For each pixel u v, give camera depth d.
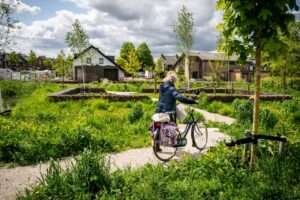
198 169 4.63
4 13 12.95
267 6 3.93
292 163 4.59
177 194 3.73
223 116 12.59
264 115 8.85
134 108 10.09
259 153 4.97
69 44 24.36
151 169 4.60
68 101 14.88
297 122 9.39
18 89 22.97
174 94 5.74
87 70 51.25
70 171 4.11
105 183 3.98
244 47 4.39
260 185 3.89
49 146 6.02
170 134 5.62
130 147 6.82
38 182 4.48
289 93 25.66
